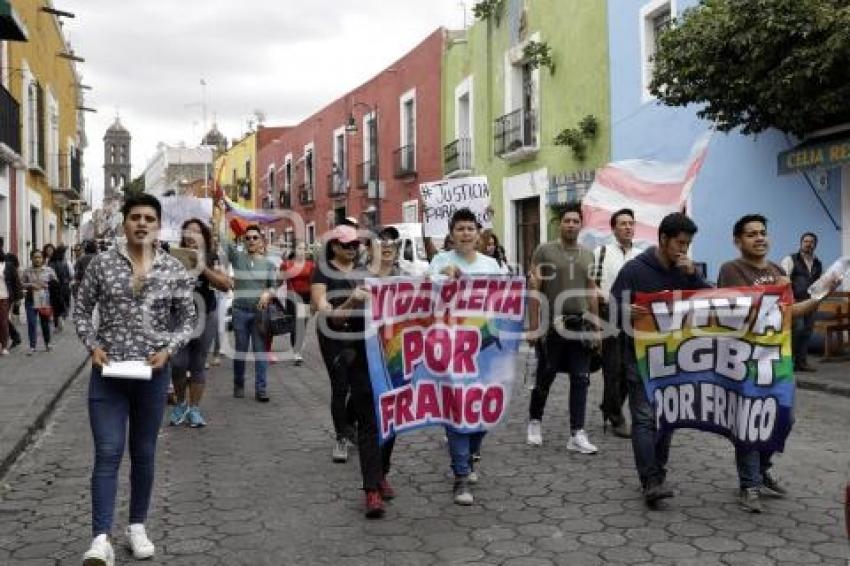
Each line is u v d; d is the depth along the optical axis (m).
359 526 4.80
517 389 9.24
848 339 11.29
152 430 4.39
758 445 4.86
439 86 25.09
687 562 4.16
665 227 5.13
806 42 9.31
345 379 6.25
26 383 9.88
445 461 6.25
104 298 4.25
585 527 4.71
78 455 6.66
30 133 22.59
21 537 4.74
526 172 19.77
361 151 31.86
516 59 19.98
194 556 4.37
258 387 8.92
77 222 31.39
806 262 10.27
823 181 11.16
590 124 16.48
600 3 16.30
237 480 5.81
